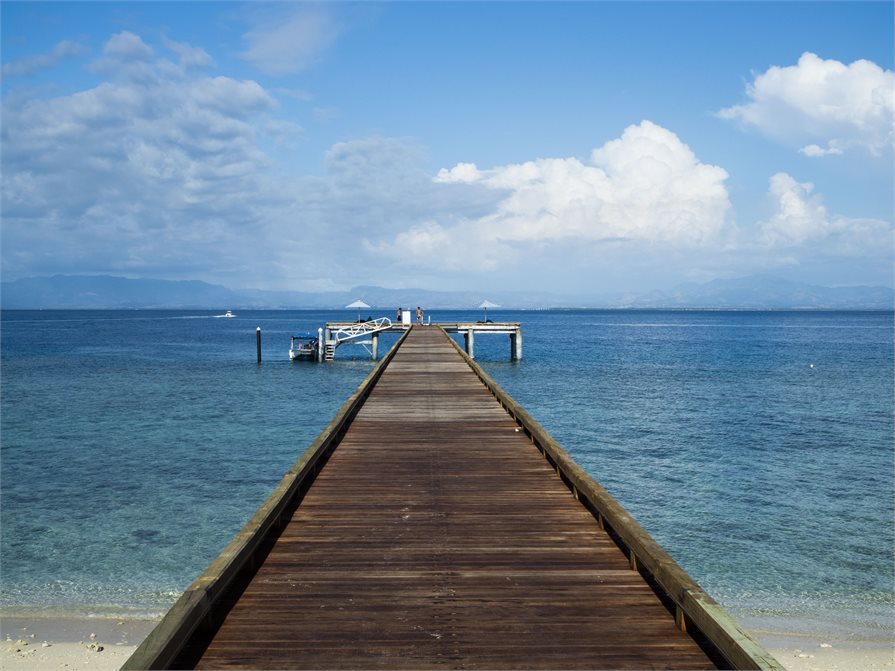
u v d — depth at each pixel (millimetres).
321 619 4457
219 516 13453
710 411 25766
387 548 5789
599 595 4832
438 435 10625
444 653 4023
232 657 3963
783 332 102500
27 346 64812
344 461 8961
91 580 10586
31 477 16234
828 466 17328
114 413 25391
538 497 7332
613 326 127625
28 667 8219
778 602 9906
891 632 9109
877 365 44875
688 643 4137
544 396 29516
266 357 51125
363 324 47500
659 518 13273
